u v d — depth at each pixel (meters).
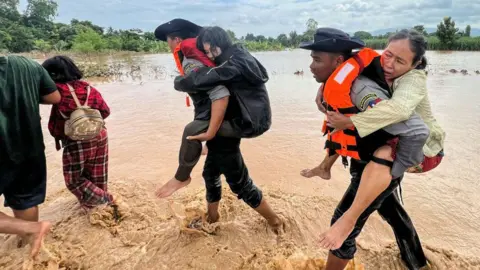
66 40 49.38
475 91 10.58
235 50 2.89
